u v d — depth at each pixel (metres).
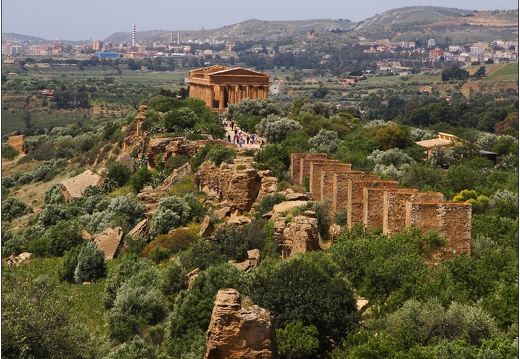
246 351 45.84
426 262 66.69
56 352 56.81
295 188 94.31
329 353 54.19
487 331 52.56
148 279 75.31
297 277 58.16
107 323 70.06
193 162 116.75
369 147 140.12
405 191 72.88
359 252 64.69
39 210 136.12
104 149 159.00
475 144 149.75
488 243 70.88
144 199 109.75
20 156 197.00
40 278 77.69
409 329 51.72
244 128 163.50
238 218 86.19
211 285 61.62
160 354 58.47
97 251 87.00
